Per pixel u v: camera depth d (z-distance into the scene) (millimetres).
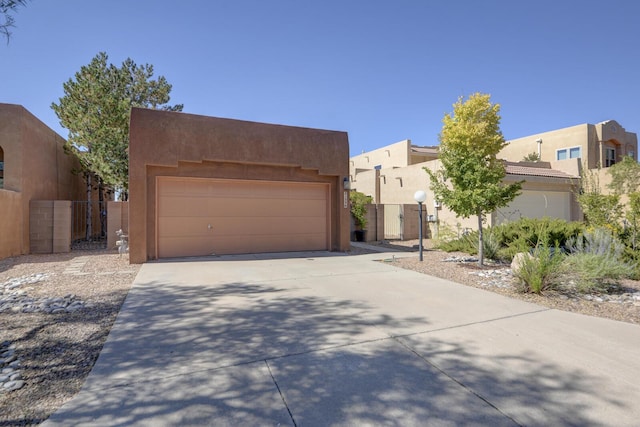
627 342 4270
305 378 3387
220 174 11547
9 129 12500
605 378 3395
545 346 4148
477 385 3273
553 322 5020
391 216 19469
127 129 16047
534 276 6531
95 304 5836
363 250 13797
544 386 3254
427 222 19547
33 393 3123
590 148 26500
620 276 7312
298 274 8516
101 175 16578
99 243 16156
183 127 10828
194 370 3531
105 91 16562
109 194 23438
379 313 5414
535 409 2900
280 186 12672
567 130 27453
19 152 12578
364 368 3598
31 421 2723
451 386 3256
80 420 2725
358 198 18609
